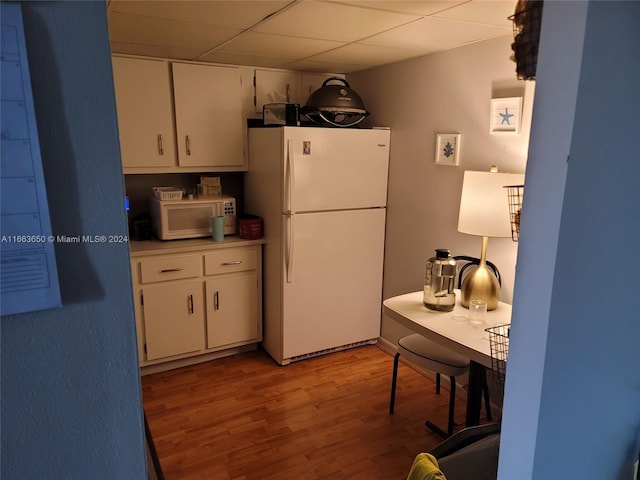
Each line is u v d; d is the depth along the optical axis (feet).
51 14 2.11
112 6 6.31
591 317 3.11
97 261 2.40
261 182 10.86
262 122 11.42
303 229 10.30
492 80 8.20
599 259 3.02
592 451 3.45
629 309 3.37
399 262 11.03
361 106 10.44
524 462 3.14
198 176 11.82
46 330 2.34
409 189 10.47
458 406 9.27
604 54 2.61
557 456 3.21
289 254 10.21
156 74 9.95
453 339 6.79
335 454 7.82
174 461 7.64
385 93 10.90
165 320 10.22
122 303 2.50
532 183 2.86
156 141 10.21
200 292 10.51
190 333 10.57
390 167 11.03
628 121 2.89
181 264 10.16
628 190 3.05
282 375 10.48
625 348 3.45
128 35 7.95
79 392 2.48
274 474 7.35
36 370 2.35
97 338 2.47
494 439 4.95
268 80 11.30
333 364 11.02
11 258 2.17
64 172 2.25
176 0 6.07
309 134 9.93
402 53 9.41
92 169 2.31
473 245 9.00
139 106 9.89
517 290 3.05
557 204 2.71
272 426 8.60
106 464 2.63
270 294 11.02
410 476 3.83
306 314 10.80
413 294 8.84
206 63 10.40
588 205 2.82
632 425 3.69
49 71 2.15
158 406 9.23
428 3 6.08
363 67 11.11
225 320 10.94
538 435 3.04
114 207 2.39
